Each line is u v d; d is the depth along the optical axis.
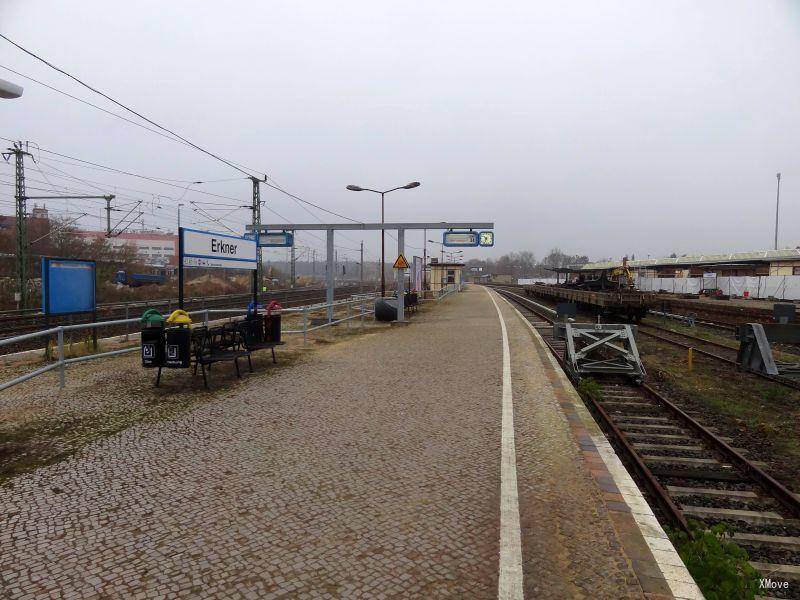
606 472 4.62
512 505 3.85
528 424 6.04
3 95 6.88
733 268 45.81
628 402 9.20
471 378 8.61
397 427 5.77
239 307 31.17
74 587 2.78
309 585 2.83
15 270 31.73
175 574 2.91
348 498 3.92
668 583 2.92
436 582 2.87
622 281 30.75
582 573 2.99
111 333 17.11
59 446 4.97
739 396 9.82
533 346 13.08
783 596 3.79
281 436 5.38
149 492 3.97
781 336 12.27
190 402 6.70
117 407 6.39
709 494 5.42
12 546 3.18
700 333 20.50
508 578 2.91
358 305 32.25
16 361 9.64
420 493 4.04
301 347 12.31
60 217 40.56
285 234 21.02
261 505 3.78
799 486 5.66
